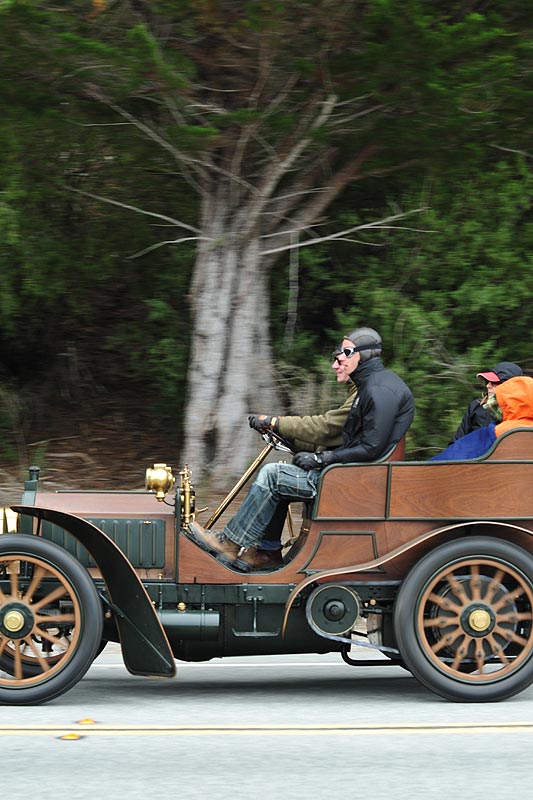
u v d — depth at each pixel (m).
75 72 17.77
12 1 16.36
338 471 11.18
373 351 11.63
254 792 7.98
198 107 18.88
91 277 24.77
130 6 18.14
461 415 21.56
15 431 24.47
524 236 23.69
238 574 11.16
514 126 19.73
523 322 23.66
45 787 8.11
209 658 11.46
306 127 19.62
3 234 22.44
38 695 10.71
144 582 11.21
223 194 21.58
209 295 21.62
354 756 8.98
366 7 17.03
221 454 21.44
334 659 13.97
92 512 11.34
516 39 17.70
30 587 10.76
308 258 23.61
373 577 11.23
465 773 8.49
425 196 23.05
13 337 26.41
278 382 22.56
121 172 23.20
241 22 17.50
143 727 9.97
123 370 26.69
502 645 11.10
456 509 11.21
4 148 20.86
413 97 18.50
